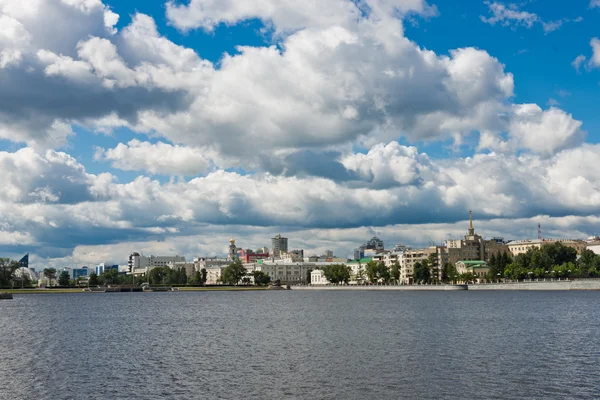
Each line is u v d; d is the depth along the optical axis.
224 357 86.25
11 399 61.97
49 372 76.25
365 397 60.44
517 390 62.09
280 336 111.69
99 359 86.38
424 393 61.53
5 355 91.94
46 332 127.56
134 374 74.12
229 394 62.75
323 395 61.56
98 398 61.84
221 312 189.62
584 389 62.09
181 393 63.50
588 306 176.38
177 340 108.75
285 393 62.66
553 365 74.88
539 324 123.19
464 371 71.94
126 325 143.25
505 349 88.44
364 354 85.75
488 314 152.25
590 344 92.56
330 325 130.88
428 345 93.88
